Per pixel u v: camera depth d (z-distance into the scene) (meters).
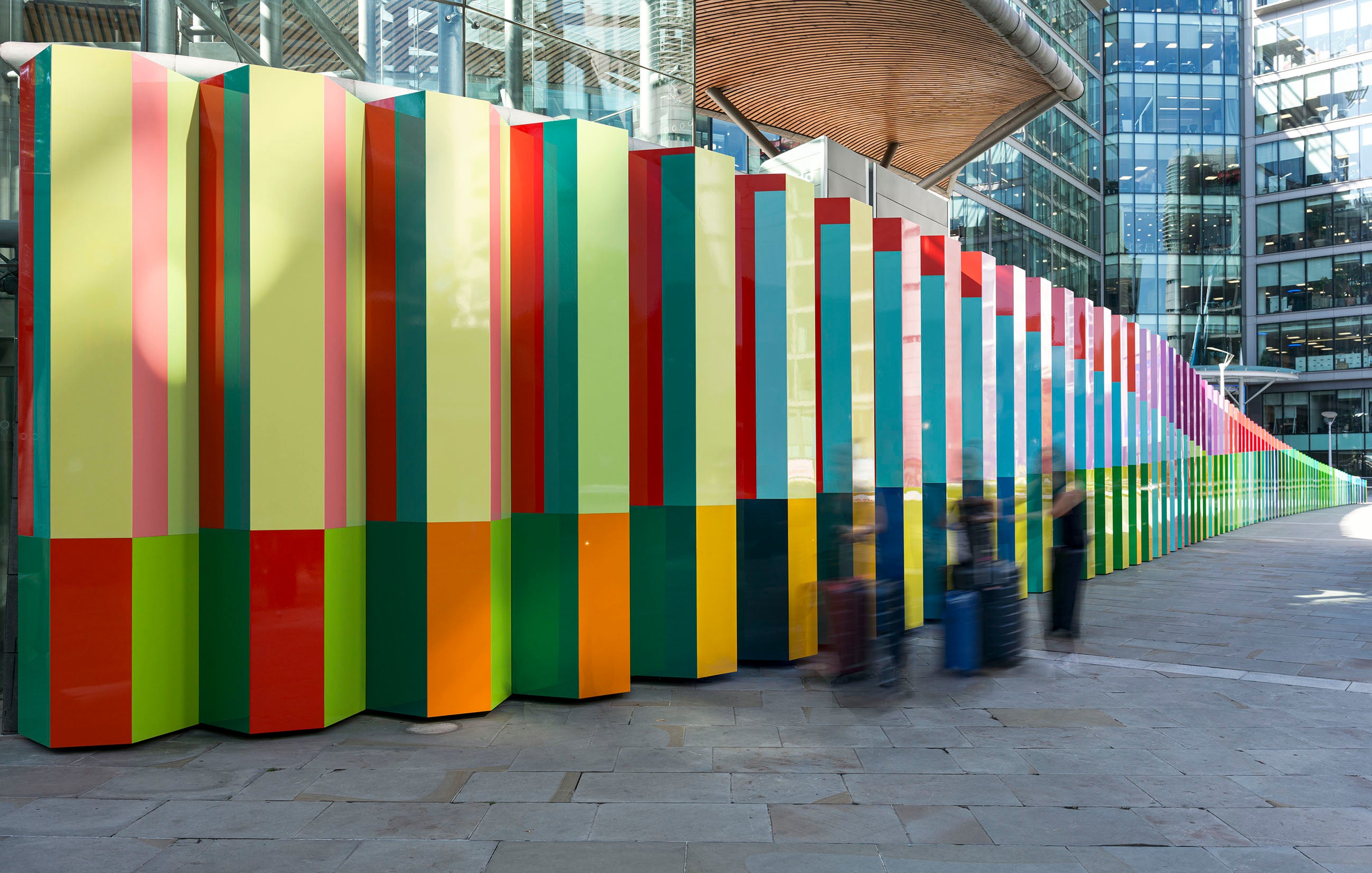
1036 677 7.63
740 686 7.31
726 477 7.62
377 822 4.43
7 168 7.35
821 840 4.20
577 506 6.84
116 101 5.77
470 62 7.80
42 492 5.72
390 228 6.43
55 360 5.64
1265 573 15.47
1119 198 62.78
